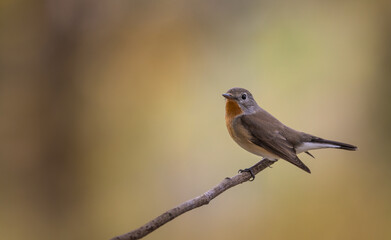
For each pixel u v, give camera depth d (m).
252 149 8.35
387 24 13.75
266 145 8.12
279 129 8.35
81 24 13.94
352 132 13.28
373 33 13.91
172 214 5.24
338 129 13.41
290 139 8.33
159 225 5.12
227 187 6.14
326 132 13.44
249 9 14.54
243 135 8.29
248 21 14.60
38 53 13.75
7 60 13.64
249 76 14.34
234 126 8.41
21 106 13.59
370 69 13.73
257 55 14.47
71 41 13.88
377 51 13.75
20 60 13.71
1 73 13.58
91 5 13.98
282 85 14.18
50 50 13.78
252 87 14.24
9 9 13.63
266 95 14.13
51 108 13.63
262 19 14.57
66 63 13.83
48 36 13.79
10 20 13.66
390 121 13.06
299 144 8.40
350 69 13.92
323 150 12.67
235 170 13.44
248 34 14.52
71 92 13.81
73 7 13.86
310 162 12.60
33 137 13.45
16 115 13.51
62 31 13.85
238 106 8.41
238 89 8.48
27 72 13.73
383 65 13.59
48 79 13.75
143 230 4.98
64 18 13.86
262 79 14.27
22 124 13.47
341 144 8.37
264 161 8.05
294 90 14.08
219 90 14.26
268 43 14.48
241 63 14.45
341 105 13.62
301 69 14.23
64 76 13.81
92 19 14.03
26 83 13.68
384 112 13.19
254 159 13.53
